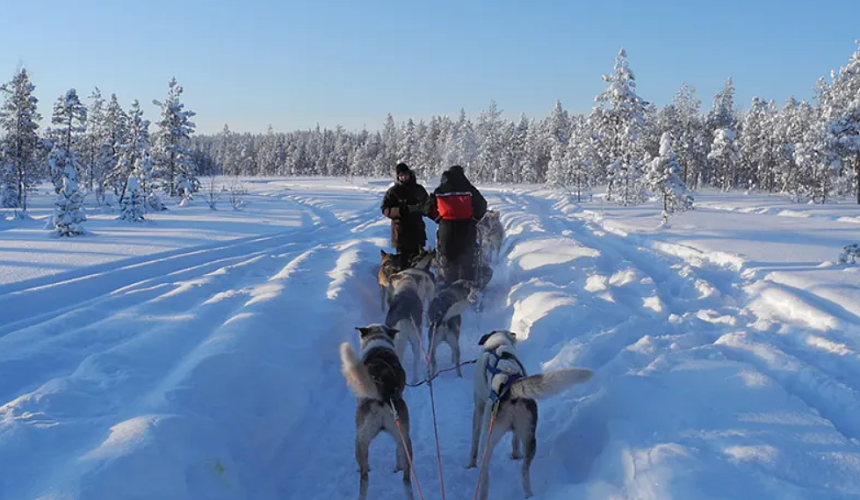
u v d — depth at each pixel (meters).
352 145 118.06
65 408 4.36
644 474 3.40
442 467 4.64
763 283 8.19
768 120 57.41
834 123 36.06
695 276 9.37
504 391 4.10
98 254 13.16
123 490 3.32
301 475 4.55
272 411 5.08
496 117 86.44
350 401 5.95
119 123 50.16
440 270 9.17
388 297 8.94
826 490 3.05
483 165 83.31
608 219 22.12
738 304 7.80
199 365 5.07
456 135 80.56
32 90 36.38
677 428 3.94
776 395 4.22
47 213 30.30
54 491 3.15
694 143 64.06
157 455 3.67
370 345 5.16
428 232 17.98
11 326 7.29
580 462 4.28
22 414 4.14
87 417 4.26
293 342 6.53
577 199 40.22
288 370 5.82
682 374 4.71
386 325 5.98
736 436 3.69
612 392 4.66
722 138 57.84
